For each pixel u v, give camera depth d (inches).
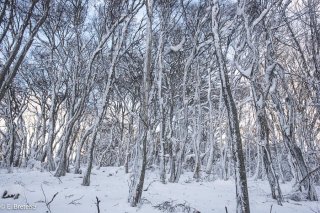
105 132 1302.9
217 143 1135.6
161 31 578.9
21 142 1020.5
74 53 745.6
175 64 655.8
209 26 673.0
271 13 489.1
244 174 278.5
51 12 617.6
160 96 572.4
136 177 354.3
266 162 462.9
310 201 489.4
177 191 482.6
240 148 285.3
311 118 569.9
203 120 1004.6
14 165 1011.9
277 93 537.0
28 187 441.1
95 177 647.8
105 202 367.2
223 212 354.6
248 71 449.4
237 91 904.9
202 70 815.1
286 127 526.3
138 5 542.0
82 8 661.9
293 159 556.7
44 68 853.8
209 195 469.1
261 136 461.4
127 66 699.4
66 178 586.2
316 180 767.7
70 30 739.4
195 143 699.4
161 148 576.7
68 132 625.0
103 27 627.5
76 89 703.1
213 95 940.6
